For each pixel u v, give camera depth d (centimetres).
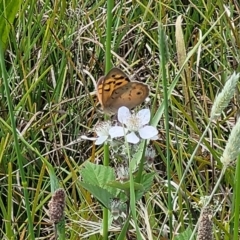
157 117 45
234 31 82
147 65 88
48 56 92
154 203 71
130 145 44
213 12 97
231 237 58
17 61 91
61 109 89
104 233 49
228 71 82
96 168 47
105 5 102
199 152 78
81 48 93
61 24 95
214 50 91
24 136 80
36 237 73
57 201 41
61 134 81
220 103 39
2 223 73
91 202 69
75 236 64
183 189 68
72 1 96
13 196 76
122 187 43
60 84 89
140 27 86
